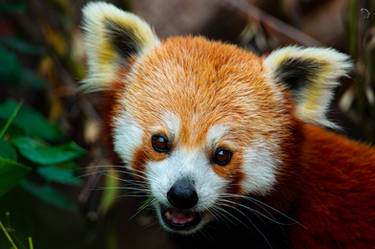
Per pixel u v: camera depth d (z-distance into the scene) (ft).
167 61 12.75
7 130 12.58
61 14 19.04
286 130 12.53
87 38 13.15
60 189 20.79
